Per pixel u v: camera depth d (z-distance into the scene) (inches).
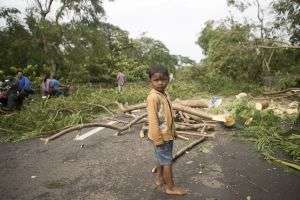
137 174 211.3
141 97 571.8
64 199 180.1
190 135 301.7
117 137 305.9
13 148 283.7
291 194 179.3
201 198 175.8
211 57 802.8
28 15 1000.9
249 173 210.1
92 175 212.5
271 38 753.0
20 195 186.5
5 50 987.3
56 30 967.0
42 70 1014.4
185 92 693.9
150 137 170.9
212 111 411.8
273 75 762.2
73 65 1035.3
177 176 206.7
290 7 767.7
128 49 1717.5
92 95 505.7
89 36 1044.5
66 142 294.8
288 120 374.3
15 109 462.0
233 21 776.9
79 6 1035.9
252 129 310.7
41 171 223.1
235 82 761.6
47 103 441.4
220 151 257.8
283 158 237.8
